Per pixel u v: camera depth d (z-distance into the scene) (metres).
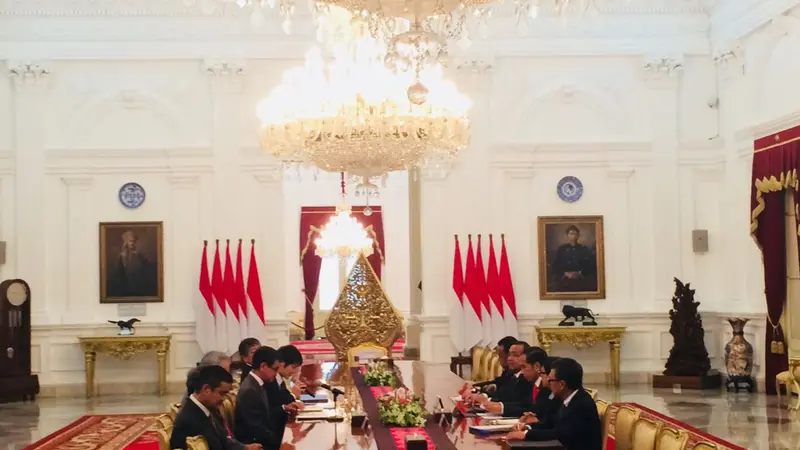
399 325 11.55
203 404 6.04
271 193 15.52
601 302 15.72
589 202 15.86
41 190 15.27
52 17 15.30
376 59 8.87
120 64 15.52
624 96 15.90
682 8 15.76
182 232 15.45
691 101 15.87
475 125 15.70
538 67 15.85
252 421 6.81
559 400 6.66
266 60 15.58
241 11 15.49
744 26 14.48
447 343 15.54
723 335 15.50
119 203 15.45
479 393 7.64
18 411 13.44
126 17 15.40
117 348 14.76
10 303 14.53
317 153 9.09
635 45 15.76
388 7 8.02
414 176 18.83
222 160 15.48
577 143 15.77
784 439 10.16
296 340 24.08
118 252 15.41
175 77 15.57
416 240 18.98
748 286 14.93
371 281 11.55
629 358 15.60
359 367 10.81
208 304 15.08
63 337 15.14
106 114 15.58
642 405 12.95
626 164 15.78
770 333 13.88
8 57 15.18
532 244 15.74
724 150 15.62
